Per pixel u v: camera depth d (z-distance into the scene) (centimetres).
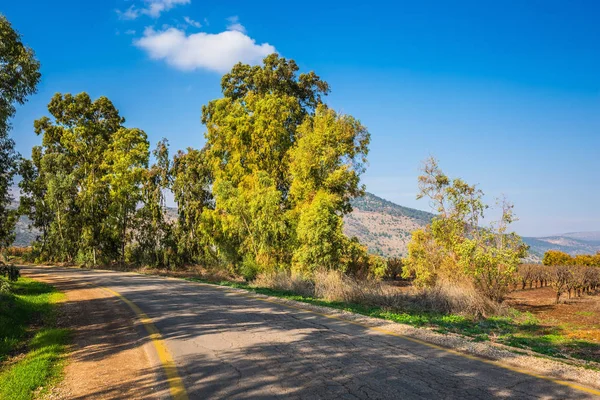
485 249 1780
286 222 2670
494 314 1552
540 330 1270
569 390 537
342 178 2636
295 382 589
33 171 5219
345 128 2748
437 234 2114
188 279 2838
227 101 3550
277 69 3894
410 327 974
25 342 977
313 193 2675
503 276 1736
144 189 4569
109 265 4603
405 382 576
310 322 1057
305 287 1894
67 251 5034
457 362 673
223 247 3366
